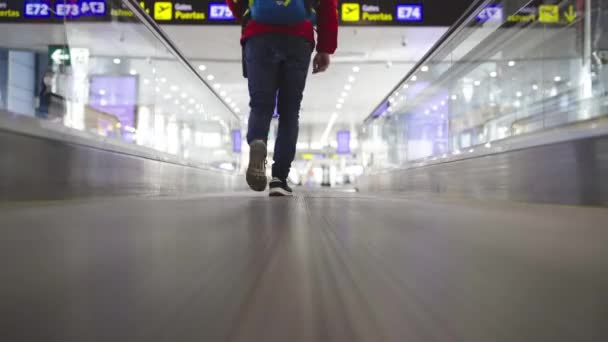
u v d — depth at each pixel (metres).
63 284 0.56
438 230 1.22
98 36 4.88
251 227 1.25
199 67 15.51
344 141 33.12
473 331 0.40
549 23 4.34
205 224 1.32
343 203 2.56
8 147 2.19
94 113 4.86
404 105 8.04
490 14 4.47
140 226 1.24
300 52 3.51
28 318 0.42
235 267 0.68
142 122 5.66
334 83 17.94
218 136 9.13
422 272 0.67
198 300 0.49
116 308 0.46
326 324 0.41
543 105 4.32
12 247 0.86
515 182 3.18
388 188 8.90
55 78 4.34
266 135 3.51
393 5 8.97
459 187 4.38
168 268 0.67
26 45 4.51
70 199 2.73
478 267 0.71
